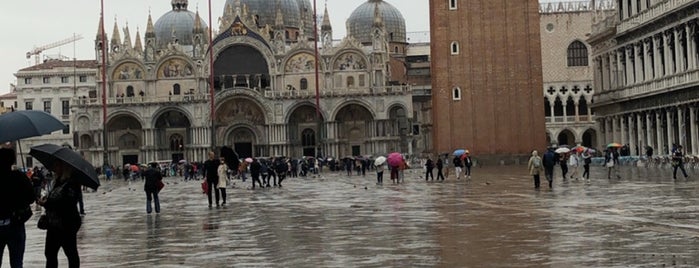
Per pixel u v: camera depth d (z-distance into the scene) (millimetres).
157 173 42594
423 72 193000
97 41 165000
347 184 74125
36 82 198625
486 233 26875
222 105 162125
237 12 164375
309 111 162500
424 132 183375
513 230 27469
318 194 56906
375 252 23047
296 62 163375
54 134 194250
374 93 157625
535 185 52844
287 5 183125
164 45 190750
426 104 183750
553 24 161500
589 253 21250
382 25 161250
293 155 162625
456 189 56125
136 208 48344
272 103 160375
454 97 113625
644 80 100938
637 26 99688
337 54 161875
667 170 76812
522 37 112938
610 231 25984
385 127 157750
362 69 161500
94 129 161875
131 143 164000
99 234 31594
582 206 36438
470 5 113438
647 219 29438
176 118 164625
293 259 22250
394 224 31109
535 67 112688
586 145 164125
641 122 102125
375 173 117062
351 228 30203
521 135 112812
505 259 20766
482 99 113250
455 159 75250
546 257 20844
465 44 113312
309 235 28359
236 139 163875
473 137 113188
